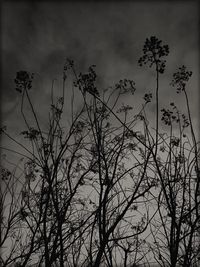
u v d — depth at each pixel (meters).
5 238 8.73
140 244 9.20
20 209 9.27
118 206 9.83
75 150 10.50
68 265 8.90
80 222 9.62
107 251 8.95
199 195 9.41
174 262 8.30
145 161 10.34
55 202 9.33
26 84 10.04
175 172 9.84
